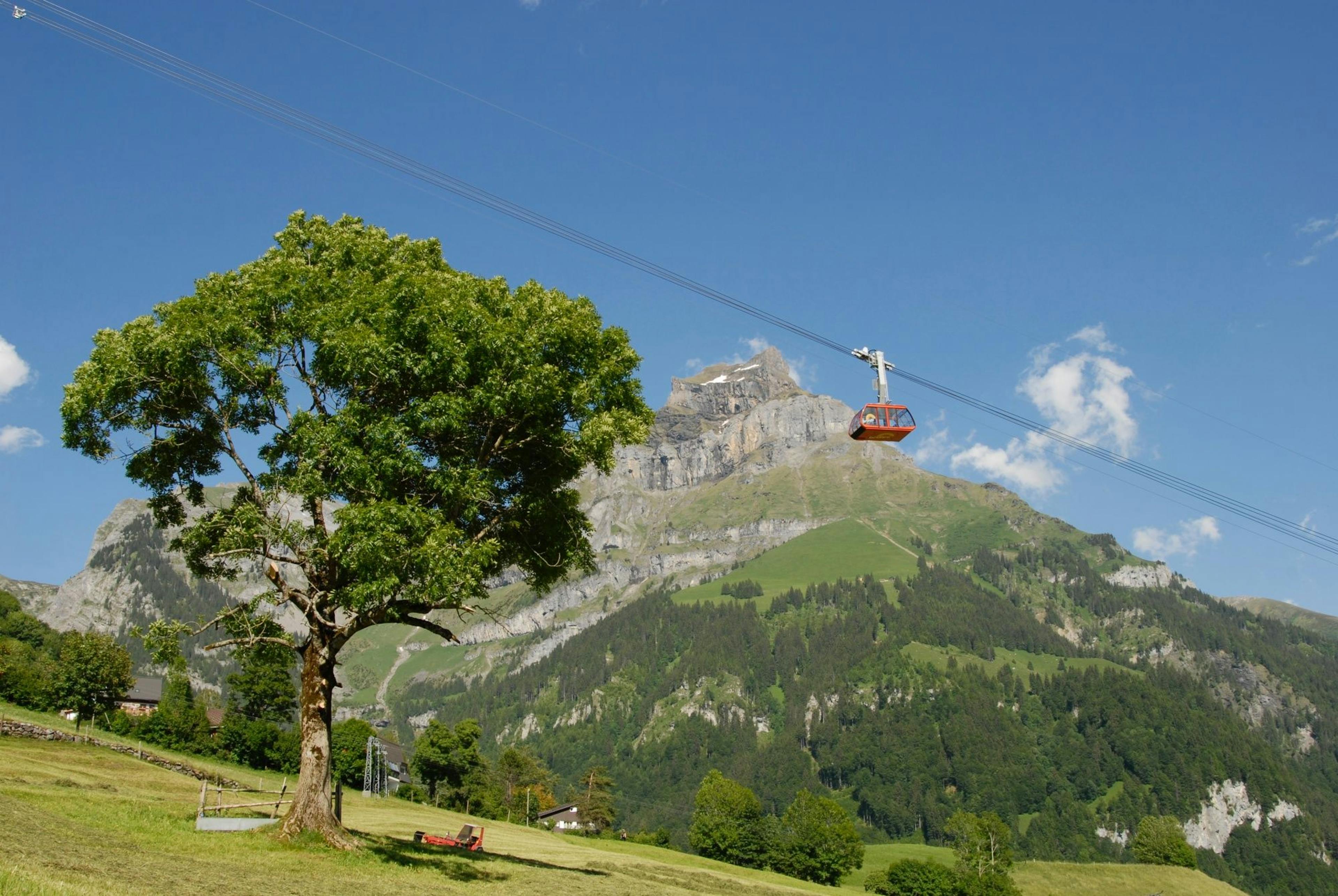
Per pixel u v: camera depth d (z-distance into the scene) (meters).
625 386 41.22
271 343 36.72
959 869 163.12
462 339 36.34
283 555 41.31
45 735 78.75
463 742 183.50
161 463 38.66
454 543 34.38
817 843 160.75
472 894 34.44
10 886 23.86
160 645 35.84
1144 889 182.12
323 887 31.12
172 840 35.31
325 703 37.44
